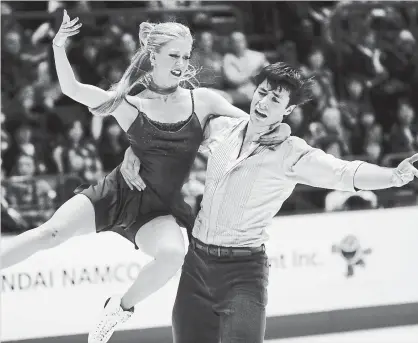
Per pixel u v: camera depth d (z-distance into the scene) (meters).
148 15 23.17
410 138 24.05
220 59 22.95
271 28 25.12
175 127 10.34
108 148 21.42
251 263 9.99
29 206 19.03
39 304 16.41
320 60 23.94
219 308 10.08
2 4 23.58
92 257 16.75
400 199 21.44
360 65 24.72
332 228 18.27
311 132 22.34
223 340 9.92
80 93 9.99
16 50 22.52
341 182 9.37
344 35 24.95
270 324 17.67
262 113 9.72
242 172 9.86
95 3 23.83
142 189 10.48
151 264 9.89
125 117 10.40
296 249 17.92
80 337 16.55
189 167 10.64
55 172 20.80
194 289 10.23
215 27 24.25
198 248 10.17
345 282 18.31
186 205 11.01
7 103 21.98
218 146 10.17
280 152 9.81
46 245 10.08
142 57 10.46
